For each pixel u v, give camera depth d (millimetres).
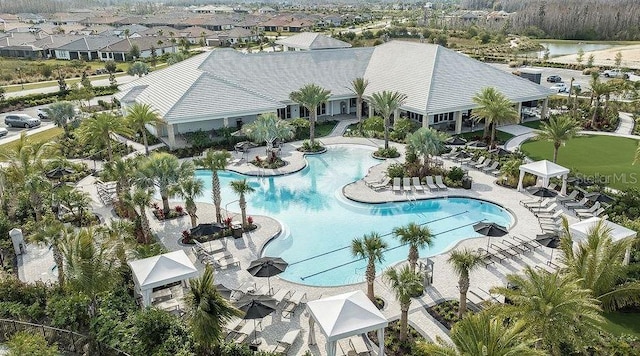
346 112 57781
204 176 40094
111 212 32312
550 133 36312
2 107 64125
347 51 61312
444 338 19438
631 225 25547
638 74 83812
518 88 52281
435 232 29844
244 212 29234
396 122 48562
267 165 41250
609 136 47562
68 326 20031
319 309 17750
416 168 37219
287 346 18828
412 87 51219
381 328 17328
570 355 16828
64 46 113188
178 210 31688
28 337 17547
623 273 20609
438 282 23562
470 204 33875
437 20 170875
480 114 43062
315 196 35750
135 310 20625
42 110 59281
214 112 47062
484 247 26938
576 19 151500
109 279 19781
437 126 49844
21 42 117312
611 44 139875
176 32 142000
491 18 186125
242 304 18859
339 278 25000
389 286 23484
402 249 27875
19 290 21688
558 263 24656
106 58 112875
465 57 54812
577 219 30047
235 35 133875
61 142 45969
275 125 41438
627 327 19859
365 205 33688
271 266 21562
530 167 33000
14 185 31750
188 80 50781
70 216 31172
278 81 55125
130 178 30953
